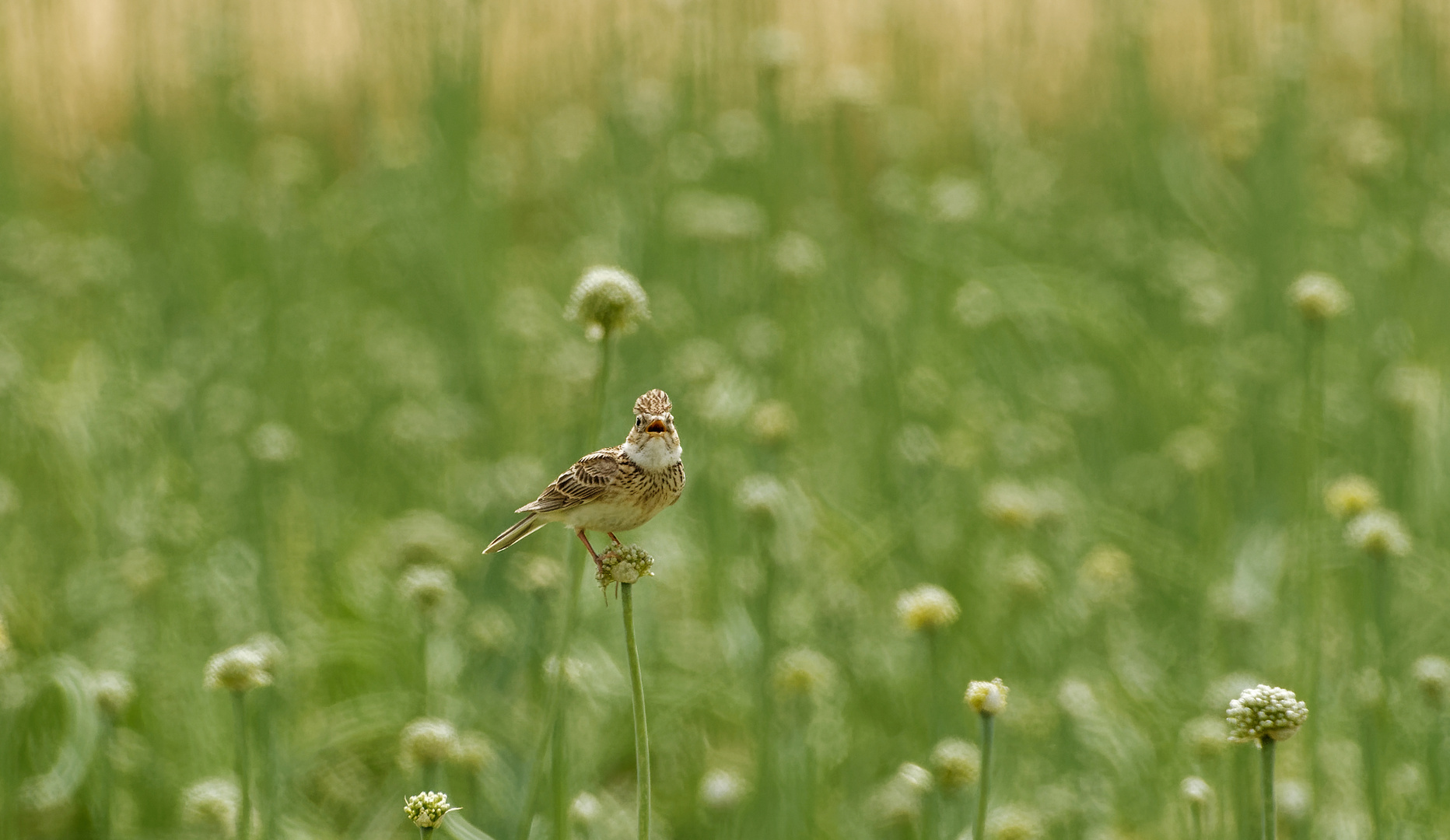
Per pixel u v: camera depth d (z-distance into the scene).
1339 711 10.11
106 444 13.23
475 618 10.25
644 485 6.65
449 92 16.78
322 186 19.62
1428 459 13.26
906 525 11.77
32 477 13.41
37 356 16.47
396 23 18.11
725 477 12.43
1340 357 15.20
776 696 8.84
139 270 16.97
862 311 14.73
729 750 11.00
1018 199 18.00
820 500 12.90
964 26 19.70
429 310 16.83
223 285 17.55
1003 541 11.66
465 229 16.50
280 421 14.38
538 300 17.09
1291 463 13.08
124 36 19.39
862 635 10.98
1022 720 9.54
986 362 15.38
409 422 14.27
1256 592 11.84
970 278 15.25
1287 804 7.68
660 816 10.05
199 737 10.22
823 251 16.22
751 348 13.70
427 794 5.44
